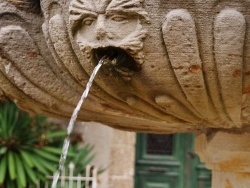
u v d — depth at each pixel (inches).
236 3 84.1
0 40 99.4
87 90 89.6
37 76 102.8
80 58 92.5
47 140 301.9
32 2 100.7
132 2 84.3
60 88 104.2
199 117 100.0
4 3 100.2
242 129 112.3
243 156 113.7
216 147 115.4
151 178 327.9
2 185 287.4
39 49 101.4
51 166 293.9
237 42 84.7
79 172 304.0
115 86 94.5
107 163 329.4
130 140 329.1
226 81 88.0
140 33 85.2
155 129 122.5
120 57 88.8
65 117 115.7
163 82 90.1
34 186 293.3
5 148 290.0
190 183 321.4
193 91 90.0
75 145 319.6
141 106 99.0
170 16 84.3
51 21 93.4
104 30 85.2
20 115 303.3
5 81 105.9
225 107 94.3
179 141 325.7
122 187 326.6
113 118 115.3
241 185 115.7
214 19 84.6
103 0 85.0
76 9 87.2
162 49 86.4
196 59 86.1
